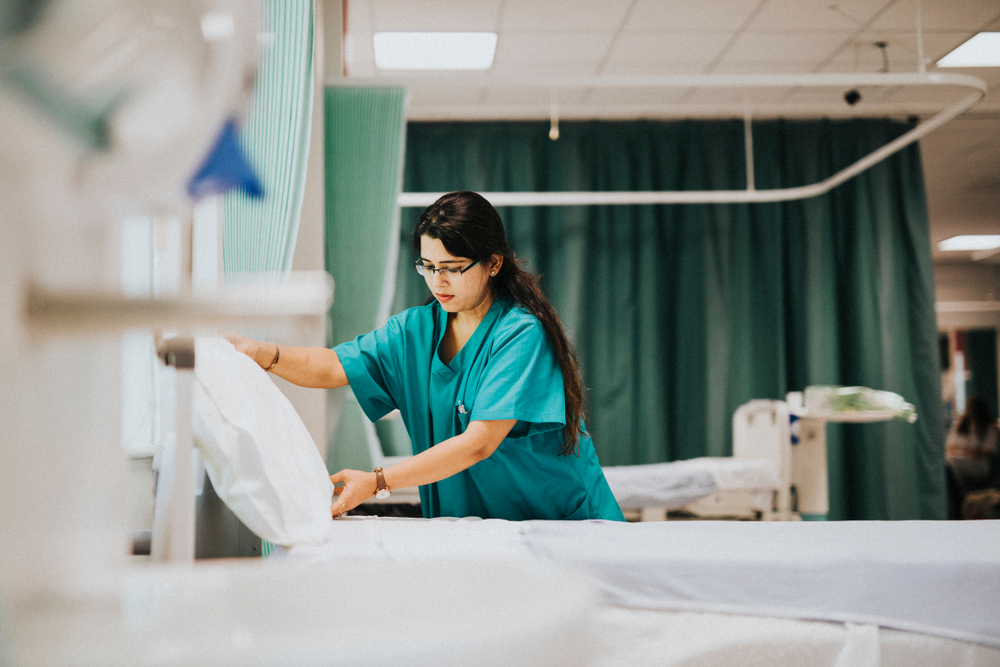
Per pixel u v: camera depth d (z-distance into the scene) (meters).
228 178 0.33
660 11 3.50
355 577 0.43
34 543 0.36
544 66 4.09
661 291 4.64
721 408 4.51
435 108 4.56
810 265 4.70
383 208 2.37
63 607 0.37
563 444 1.31
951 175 5.88
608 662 0.88
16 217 0.33
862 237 4.71
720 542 0.97
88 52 0.27
